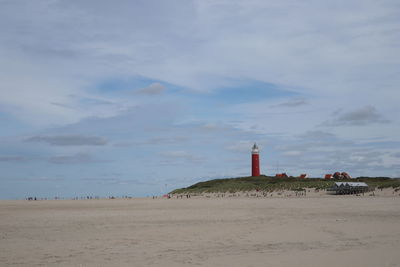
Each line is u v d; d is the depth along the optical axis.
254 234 21.67
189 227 25.48
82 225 27.95
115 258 15.68
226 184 115.19
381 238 19.30
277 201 56.84
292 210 38.41
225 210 40.88
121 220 31.41
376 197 61.22
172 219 31.44
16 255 16.64
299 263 13.93
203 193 109.25
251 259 14.82
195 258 15.30
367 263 13.66
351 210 36.25
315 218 29.50
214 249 17.28
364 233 21.02
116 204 65.06
